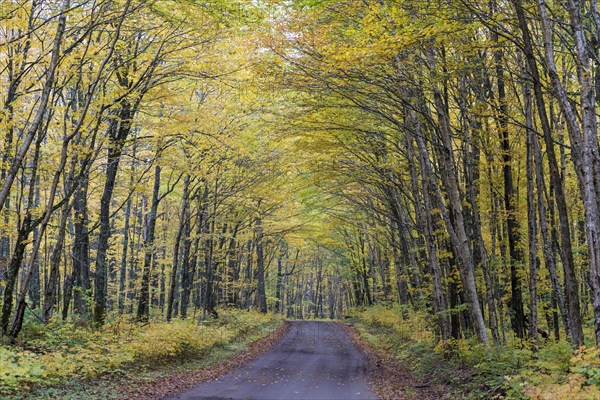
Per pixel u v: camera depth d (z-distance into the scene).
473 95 15.05
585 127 7.58
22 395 8.02
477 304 12.53
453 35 9.56
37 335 12.70
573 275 8.64
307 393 11.13
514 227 14.03
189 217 23.11
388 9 9.09
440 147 13.46
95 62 13.32
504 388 8.59
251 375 13.83
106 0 11.59
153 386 10.78
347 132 15.82
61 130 13.93
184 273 25.44
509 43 10.92
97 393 9.24
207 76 14.04
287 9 11.65
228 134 17.78
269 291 59.25
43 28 13.09
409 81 11.97
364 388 12.08
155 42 14.74
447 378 11.84
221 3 11.46
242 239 30.47
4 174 15.05
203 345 16.55
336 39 11.88
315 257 62.28
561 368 8.10
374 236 31.16
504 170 14.12
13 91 12.83
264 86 12.47
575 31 7.81
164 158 17.44
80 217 17.38
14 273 12.48
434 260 15.65
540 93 9.02
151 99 15.48
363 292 51.47
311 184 20.47
